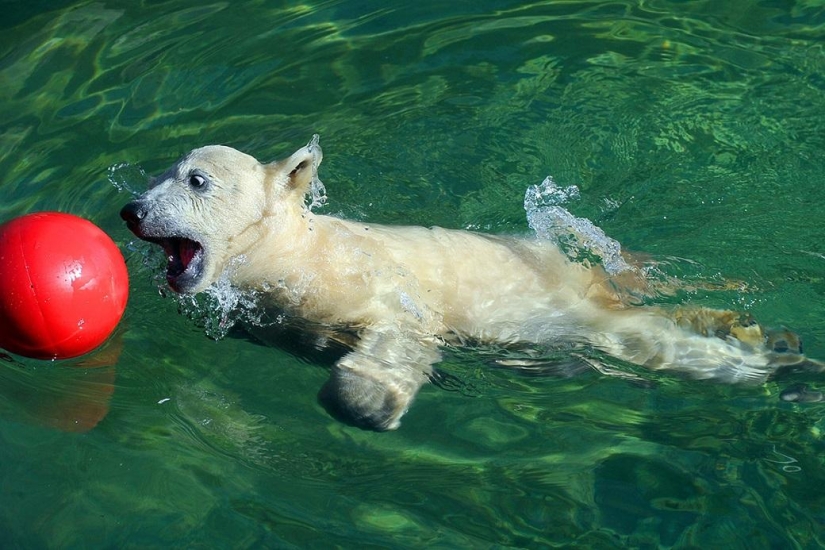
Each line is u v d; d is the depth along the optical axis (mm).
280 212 9734
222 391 9734
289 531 8219
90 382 9789
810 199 11844
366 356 9391
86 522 8281
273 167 9797
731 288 10469
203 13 15820
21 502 8453
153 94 13953
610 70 14406
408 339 9617
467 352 10062
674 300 10297
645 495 8508
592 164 12672
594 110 13625
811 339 9969
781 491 8438
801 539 7988
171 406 9547
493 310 9883
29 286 7828
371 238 9977
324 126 13344
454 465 8914
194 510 8422
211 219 9430
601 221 11609
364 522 8320
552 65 14531
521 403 9617
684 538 8078
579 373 9930
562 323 9969
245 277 9812
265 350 10305
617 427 9266
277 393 9734
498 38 15133
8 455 8906
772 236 11219
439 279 9789
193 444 9117
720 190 12102
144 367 9977
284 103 13828
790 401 9383
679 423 9250
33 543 8094
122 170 12469
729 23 15508
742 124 13289
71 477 8719
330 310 9680
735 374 9625
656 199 12008
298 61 14711
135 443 9094
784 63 14539
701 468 8727
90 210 11773
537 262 10227
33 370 9914
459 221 11672
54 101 13914
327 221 10148
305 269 9711
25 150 12898
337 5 15977
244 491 8625
